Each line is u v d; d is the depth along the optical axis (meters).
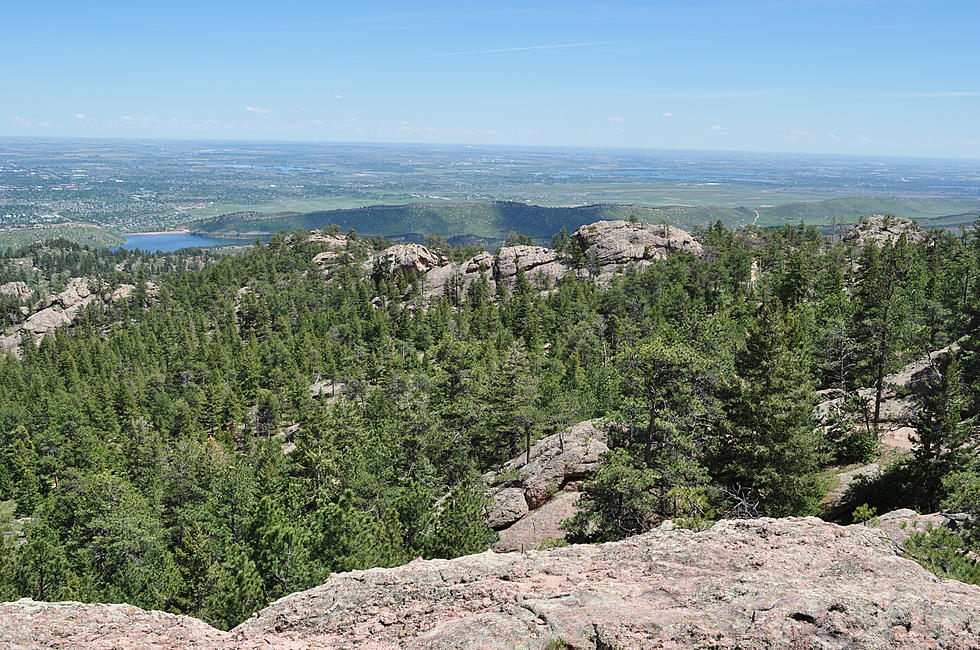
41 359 152.00
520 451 60.34
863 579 12.44
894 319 56.44
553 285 157.25
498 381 59.09
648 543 15.35
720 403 35.53
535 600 12.58
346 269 194.50
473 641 11.29
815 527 15.49
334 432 71.44
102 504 48.53
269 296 168.12
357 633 12.58
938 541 17.72
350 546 29.97
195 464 61.91
